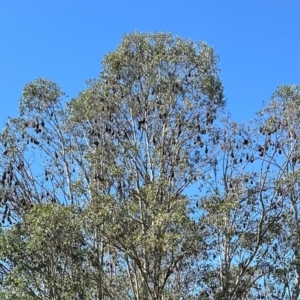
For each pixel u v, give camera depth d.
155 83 25.78
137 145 24.92
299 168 25.53
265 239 24.00
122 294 24.12
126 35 26.34
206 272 24.67
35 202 25.58
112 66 25.97
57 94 27.75
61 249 21.22
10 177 25.12
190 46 26.17
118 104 25.95
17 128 26.59
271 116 25.81
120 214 21.52
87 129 27.03
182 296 24.77
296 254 25.34
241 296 24.53
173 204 21.42
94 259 22.72
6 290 20.86
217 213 22.33
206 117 25.92
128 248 21.39
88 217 21.17
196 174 24.42
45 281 21.42
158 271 22.27
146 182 24.09
